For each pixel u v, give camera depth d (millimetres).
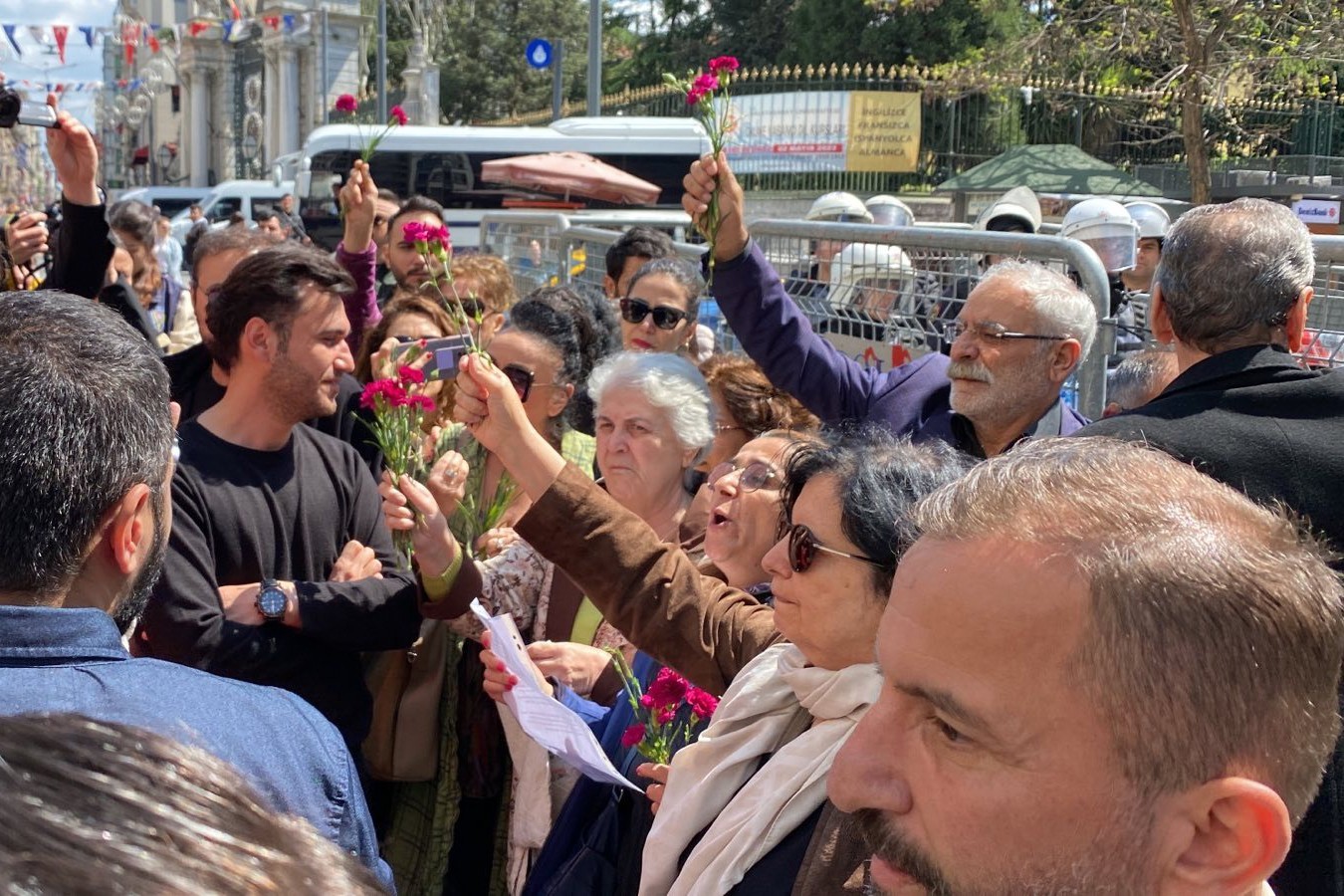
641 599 2227
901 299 4535
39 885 597
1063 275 3586
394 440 2766
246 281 2842
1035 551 1000
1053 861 985
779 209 19297
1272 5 14180
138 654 2801
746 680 2027
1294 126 19938
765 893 1737
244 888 645
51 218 4512
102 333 1683
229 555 2770
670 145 20109
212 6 39062
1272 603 960
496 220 9984
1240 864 956
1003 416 3209
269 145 36906
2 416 1527
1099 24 16516
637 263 5824
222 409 2902
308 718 1658
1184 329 2459
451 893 3115
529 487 2254
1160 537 983
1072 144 20359
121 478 1598
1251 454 2203
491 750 3064
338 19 35344
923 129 19703
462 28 44719
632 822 2355
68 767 689
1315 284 3535
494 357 3531
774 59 33438
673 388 2961
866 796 1089
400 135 19875
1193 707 946
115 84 39812
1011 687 987
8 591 1534
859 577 1812
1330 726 1019
